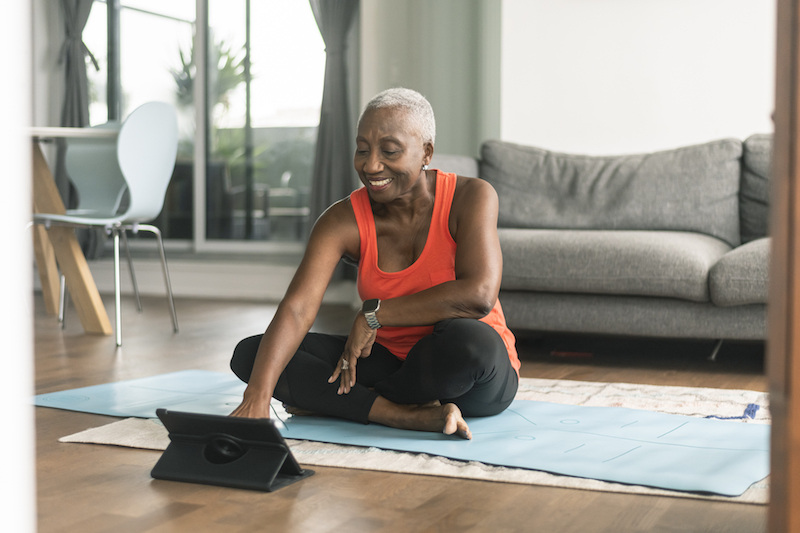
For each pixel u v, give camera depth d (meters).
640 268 2.91
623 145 3.98
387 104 1.73
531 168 3.70
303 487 1.48
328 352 1.95
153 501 1.42
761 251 2.80
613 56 3.97
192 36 5.50
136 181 3.55
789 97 0.87
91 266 5.71
